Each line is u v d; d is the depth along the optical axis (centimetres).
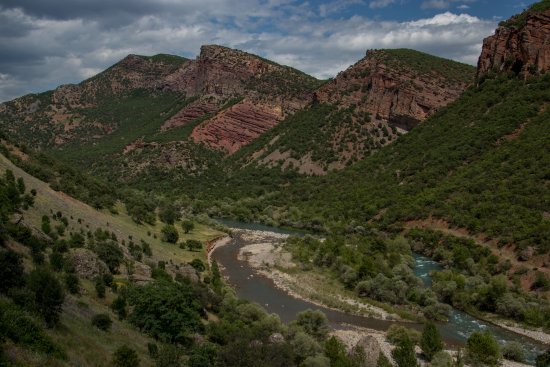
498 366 4778
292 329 5031
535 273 7069
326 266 8531
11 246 4297
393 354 4450
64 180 9425
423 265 8738
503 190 9700
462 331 5928
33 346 2461
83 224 7069
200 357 3450
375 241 9138
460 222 9431
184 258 8494
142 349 3494
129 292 4581
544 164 9938
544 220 8181
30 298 2927
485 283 7275
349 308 6531
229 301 5769
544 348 5425
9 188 5706
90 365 2703
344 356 4184
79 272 4819
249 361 3622
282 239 11350
